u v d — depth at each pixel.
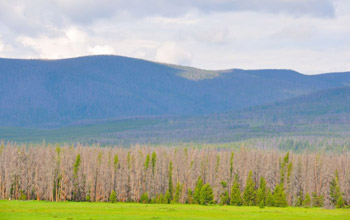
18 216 176.62
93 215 183.50
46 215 181.38
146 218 177.62
